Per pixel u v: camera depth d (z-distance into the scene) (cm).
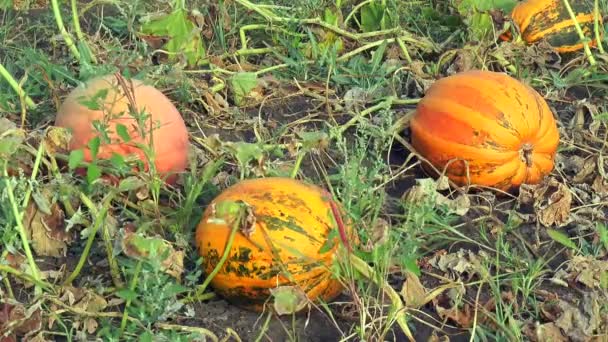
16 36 334
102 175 254
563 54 340
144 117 243
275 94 314
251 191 231
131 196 256
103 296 238
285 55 337
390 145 279
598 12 339
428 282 249
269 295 230
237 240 227
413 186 271
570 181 283
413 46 338
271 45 344
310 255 227
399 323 234
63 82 304
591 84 325
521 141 263
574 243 261
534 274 249
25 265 241
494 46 332
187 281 240
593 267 249
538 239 261
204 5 343
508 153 263
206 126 300
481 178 267
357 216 247
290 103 313
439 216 264
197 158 274
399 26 336
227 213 227
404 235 257
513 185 270
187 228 249
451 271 250
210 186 262
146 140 251
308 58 334
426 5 367
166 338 224
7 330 224
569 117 310
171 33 317
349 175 254
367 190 258
